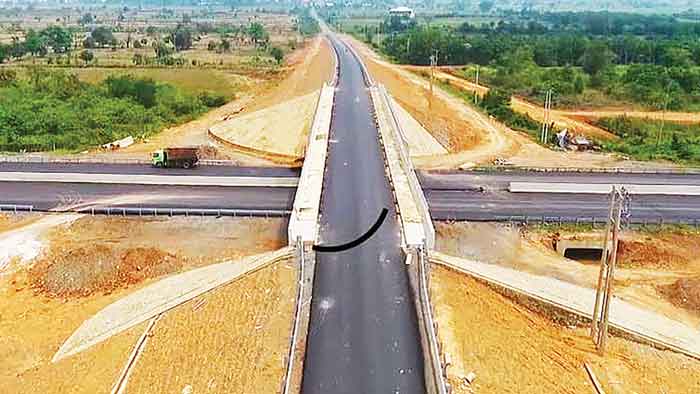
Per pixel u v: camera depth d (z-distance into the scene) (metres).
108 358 31.05
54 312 36.19
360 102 76.06
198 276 37.50
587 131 80.44
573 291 36.75
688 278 38.78
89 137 69.62
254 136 68.75
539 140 70.75
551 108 93.50
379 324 28.91
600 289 31.70
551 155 64.56
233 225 44.62
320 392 24.50
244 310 32.59
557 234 43.44
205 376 28.27
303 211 41.03
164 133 74.12
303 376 25.42
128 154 63.34
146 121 77.25
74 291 38.09
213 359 29.28
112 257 40.06
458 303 32.81
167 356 30.44
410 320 29.31
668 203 49.28
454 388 26.06
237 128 72.12
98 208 47.03
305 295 31.22
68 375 30.41
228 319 32.19
